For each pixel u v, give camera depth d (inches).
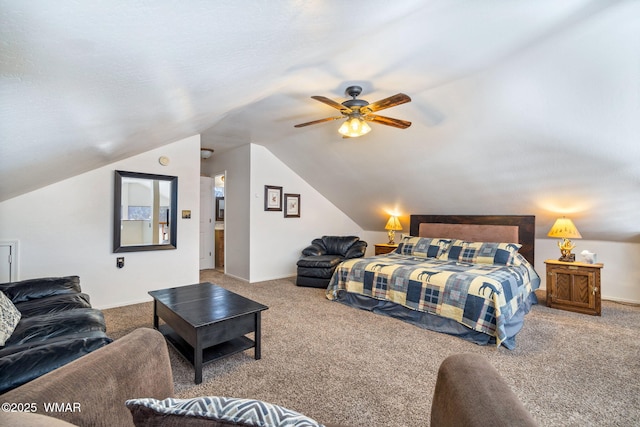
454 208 197.5
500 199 171.5
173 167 165.9
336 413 70.5
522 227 177.3
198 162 175.6
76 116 51.6
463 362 41.6
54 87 37.1
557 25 80.0
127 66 40.1
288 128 170.2
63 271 135.0
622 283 165.2
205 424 22.9
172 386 47.6
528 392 79.0
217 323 87.0
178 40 38.4
